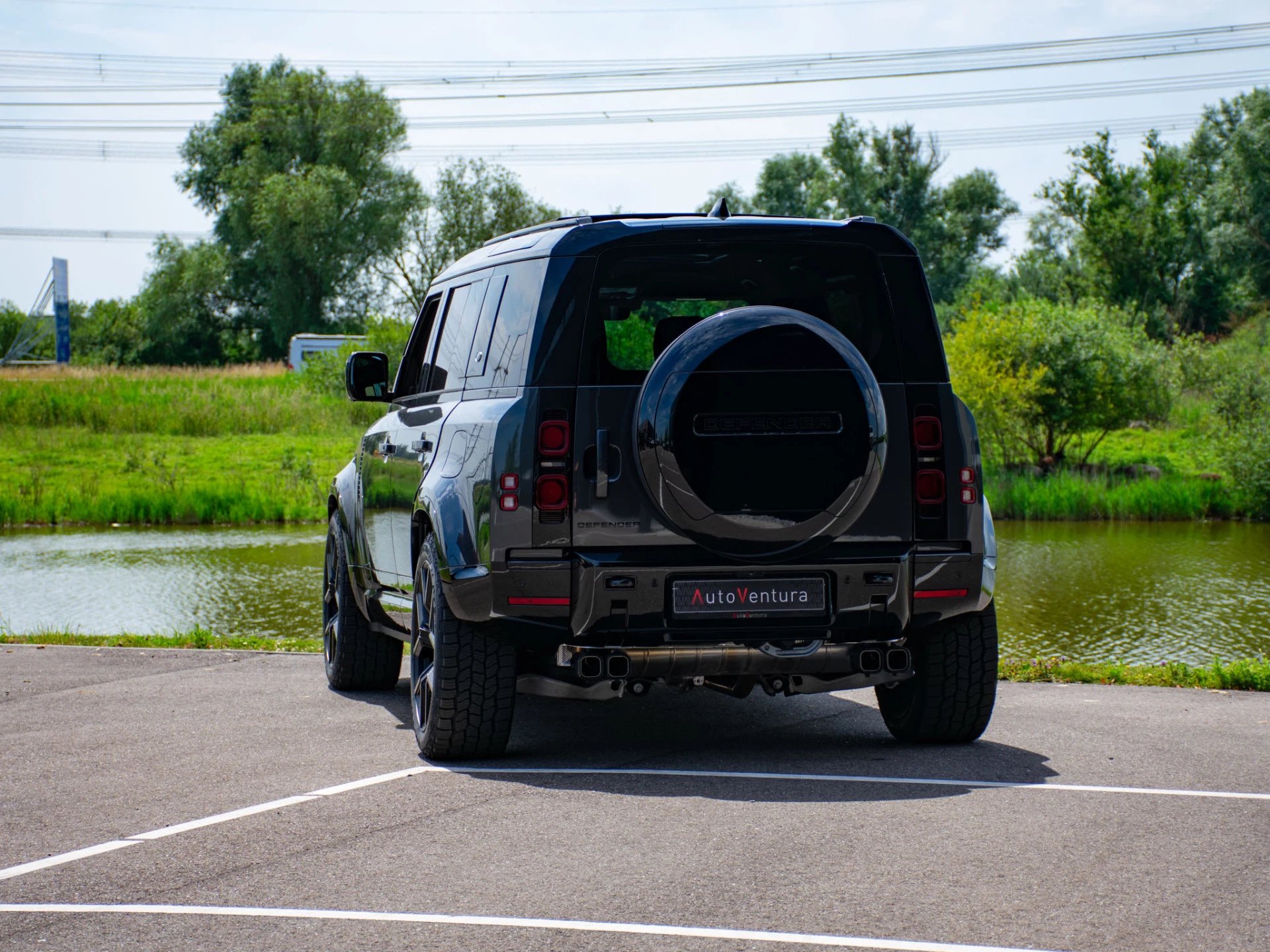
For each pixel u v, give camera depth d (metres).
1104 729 8.06
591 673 6.48
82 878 4.98
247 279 100.38
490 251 7.96
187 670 10.86
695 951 4.12
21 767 7.00
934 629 7.23
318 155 100.62
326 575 10.37
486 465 6.66
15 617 17.36
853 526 6.70
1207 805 6.00
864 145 101.62
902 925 4.35
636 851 5.25
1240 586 20.55
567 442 6.56
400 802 6.12
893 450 6.79
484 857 5.20
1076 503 34.50
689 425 6.41
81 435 44.34
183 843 5.45
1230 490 34.78
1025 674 10.57
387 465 8.62
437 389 8.10
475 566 6.67
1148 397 40.06
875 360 6.89
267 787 6.46
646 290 7.38
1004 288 83.50
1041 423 40.28
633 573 6.52
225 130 101.38
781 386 6.48
